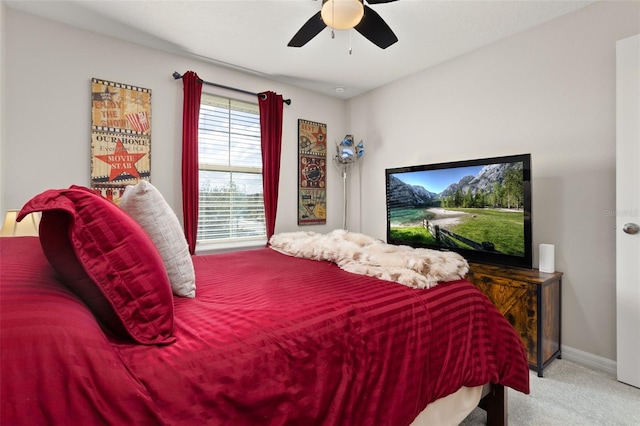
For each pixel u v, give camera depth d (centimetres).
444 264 150
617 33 208
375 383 102
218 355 76
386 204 341
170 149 291
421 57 300
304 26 202
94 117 252
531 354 207
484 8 223
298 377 86
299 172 380
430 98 324
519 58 256
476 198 255
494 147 273
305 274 159
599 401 176
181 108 297
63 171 241
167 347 76
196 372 71
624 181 194
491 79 275
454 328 131
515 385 141
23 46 226
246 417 75
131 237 79
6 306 55
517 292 214
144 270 79
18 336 52
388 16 233
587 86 221
